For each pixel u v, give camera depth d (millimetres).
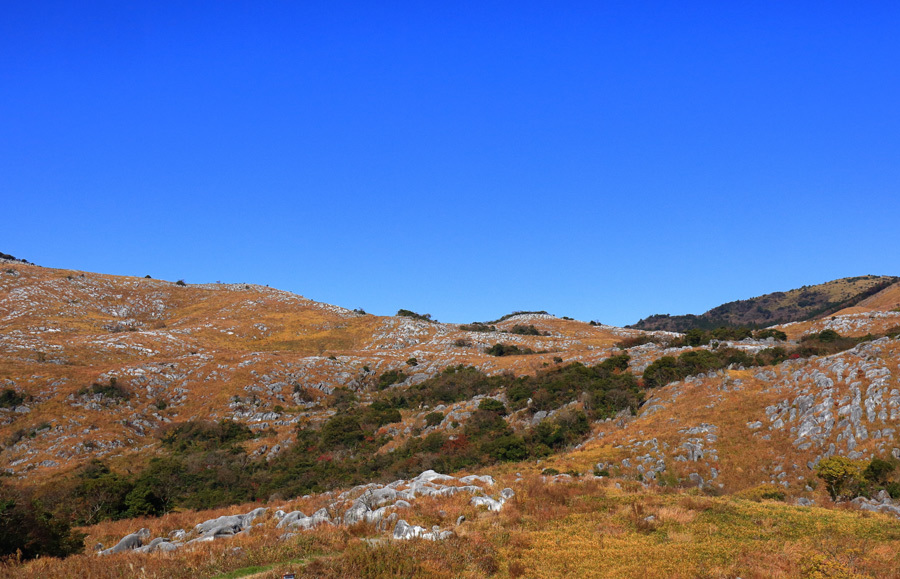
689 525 23328
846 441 44031
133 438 75625
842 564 17688
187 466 63875
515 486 30578
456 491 28078
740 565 18375
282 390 91938
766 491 38500
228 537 24078
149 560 19406
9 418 74062
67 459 67000
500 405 71750
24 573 17922
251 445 72812
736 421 51312
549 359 94562
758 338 97500
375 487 31141
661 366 70250
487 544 20359
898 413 43875
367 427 74875
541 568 18562
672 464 46844
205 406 85438
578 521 24109
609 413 62281
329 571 17031
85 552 24828
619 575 17891
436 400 84500
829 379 50875
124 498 44500
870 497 35281
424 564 18062
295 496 53969
